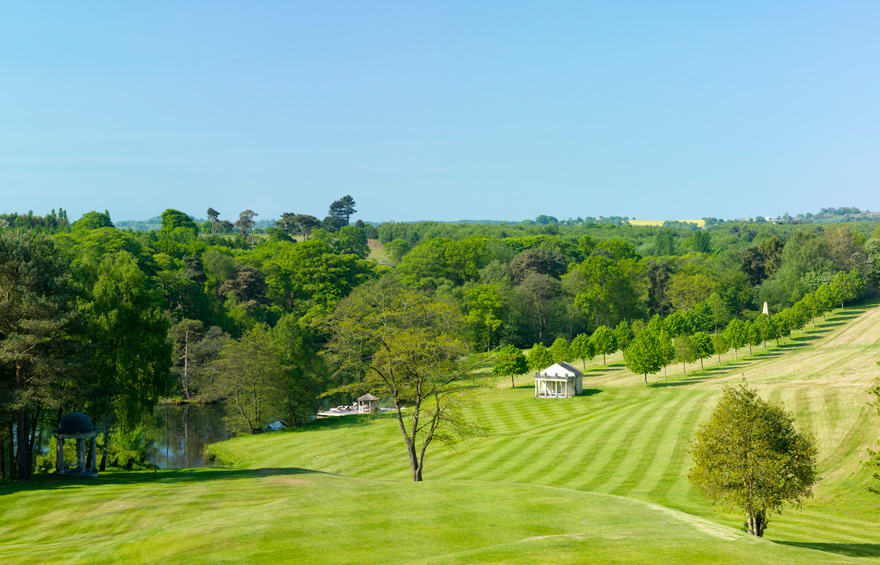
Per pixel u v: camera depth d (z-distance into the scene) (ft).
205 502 112.98
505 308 503.20
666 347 361.30
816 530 116.06
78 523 104.94
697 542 73.36
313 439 246.68
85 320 165.58
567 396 311.68
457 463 196.54
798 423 191.52
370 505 99.40
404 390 154.51
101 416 194.80
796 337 449.89
